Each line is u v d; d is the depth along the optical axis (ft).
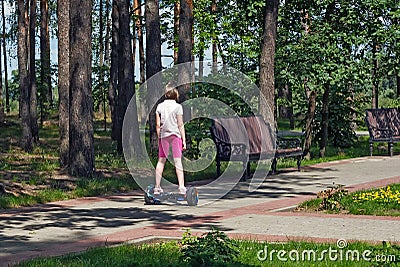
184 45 68.90
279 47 72.33
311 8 71.87
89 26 55.57
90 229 34.83
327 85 73.10
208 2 90.48
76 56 55.06
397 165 69.05
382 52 72.90
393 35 70.38
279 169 64.69
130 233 33.09
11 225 36.24
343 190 42.98
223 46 91.20
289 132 116.88
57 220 37.78
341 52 70.59
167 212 40.32
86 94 55.42
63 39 63.10
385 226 34.37
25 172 57.67
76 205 43.75
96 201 45.65
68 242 31.42
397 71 75.36
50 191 47.34
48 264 25.31
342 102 89.61
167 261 25.63
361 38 70.03
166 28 98.07
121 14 77.77
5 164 65.10
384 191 43.96
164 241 30.76
